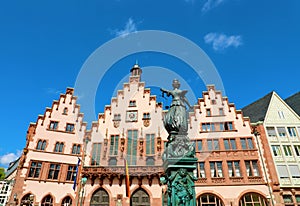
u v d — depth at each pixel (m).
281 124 28.42
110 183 25.16
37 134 27.34
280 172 25.41
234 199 24.14
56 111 28.88
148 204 24.11
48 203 24.72
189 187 6.12
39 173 25.75
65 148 27.28
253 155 26.19
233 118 28.31
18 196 24.06
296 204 23.70
